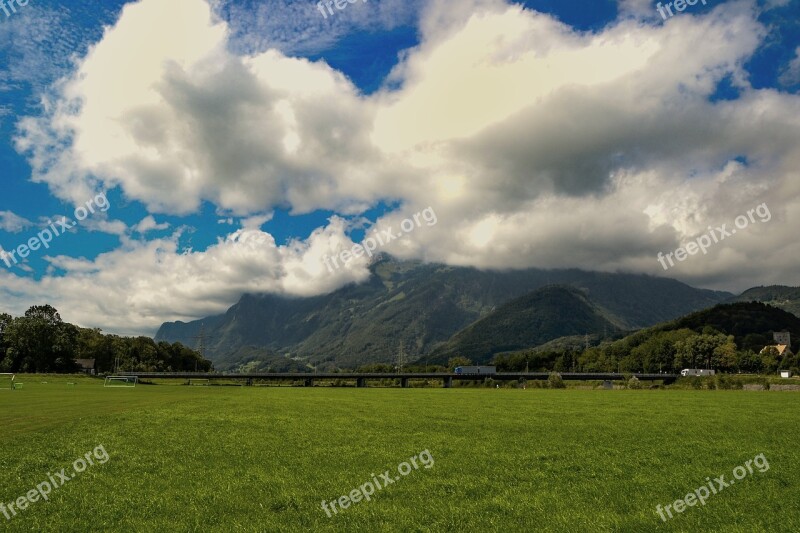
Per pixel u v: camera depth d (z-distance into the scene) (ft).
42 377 543.80
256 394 314.76
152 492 65.05
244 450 93.09
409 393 361.92
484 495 64.34
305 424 131.44
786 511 57.67
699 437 109.50
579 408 189.47
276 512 57.82
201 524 53.36
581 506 59.47
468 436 111.14
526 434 114.21
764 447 96.68
